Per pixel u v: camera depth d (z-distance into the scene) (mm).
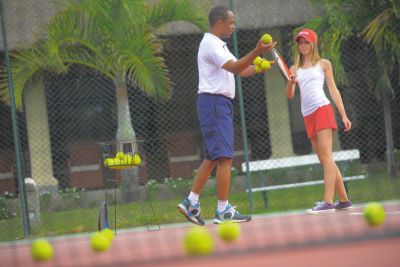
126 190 29000
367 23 31453
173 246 14227
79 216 26922
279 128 38156
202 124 17609
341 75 31766
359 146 35500
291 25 34031
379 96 31969
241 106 25688
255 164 30516
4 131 33219
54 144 33375
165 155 34406
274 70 37969
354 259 8953
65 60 29750
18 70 28469
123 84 30031
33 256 12008
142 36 29156
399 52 30266
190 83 34969
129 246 15289
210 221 22359
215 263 9508
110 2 28594
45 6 30594
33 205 25047
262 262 9375
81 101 31234
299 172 33312
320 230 14531
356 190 27859
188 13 29641
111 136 31484
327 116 19000
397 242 10195
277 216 21359
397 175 30391
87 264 10516
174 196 32031
